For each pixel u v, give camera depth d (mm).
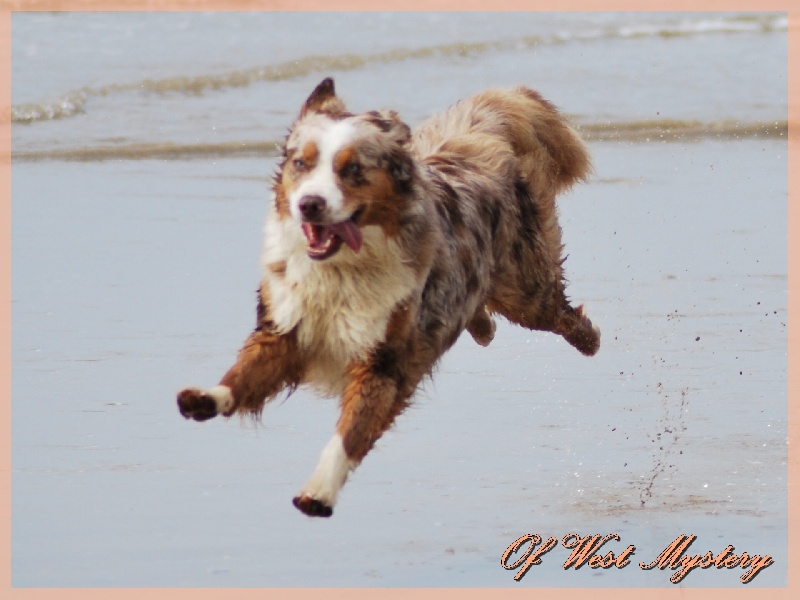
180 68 25047
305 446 10305
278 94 24141
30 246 15242
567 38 30266
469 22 31000
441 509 9195
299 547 8469
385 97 23953
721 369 12312
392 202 8703
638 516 9133
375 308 8844
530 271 11133
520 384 11922
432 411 11164
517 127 11508
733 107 24516
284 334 9016
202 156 20438
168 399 11109
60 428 10305
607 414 11188
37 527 8539
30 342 12266
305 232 8547
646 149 21469
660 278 14969
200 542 8461
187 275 14633
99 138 21031
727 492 9586
